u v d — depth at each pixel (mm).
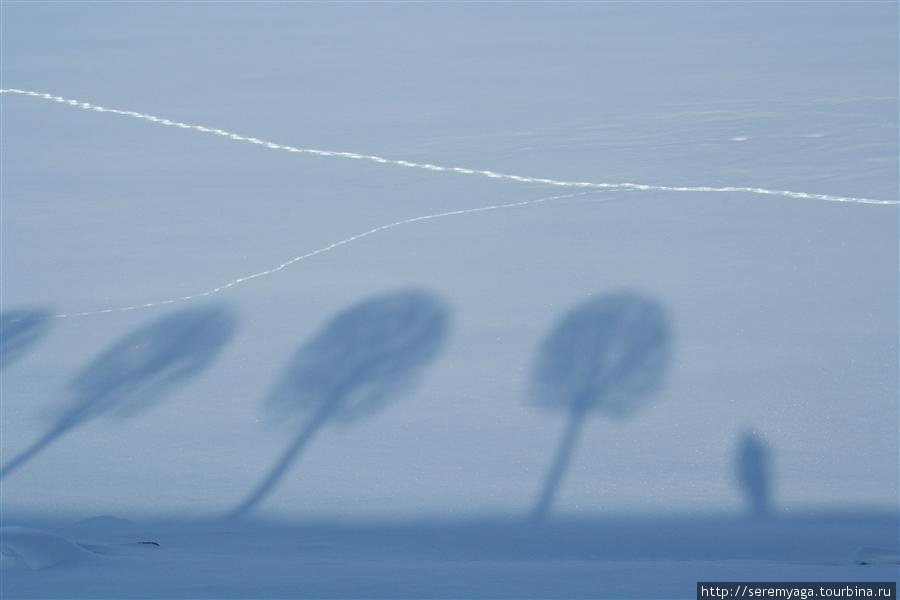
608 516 26688
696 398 34469
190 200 61594
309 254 51531
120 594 15875
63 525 27422
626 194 57062
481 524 26359
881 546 23656
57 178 66875
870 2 104500
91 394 37500
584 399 34938
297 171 66000
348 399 36000
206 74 91438
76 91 86812
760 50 90188
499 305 43625
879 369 36094
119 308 46062
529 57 92312
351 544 24453
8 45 103000
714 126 69500
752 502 27375
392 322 42562
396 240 52594
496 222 54250
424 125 74625
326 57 95500
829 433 31641
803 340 38781
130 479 30703
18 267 52094
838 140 64312
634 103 76938
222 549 23547
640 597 15133
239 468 31188
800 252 47625
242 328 42875
